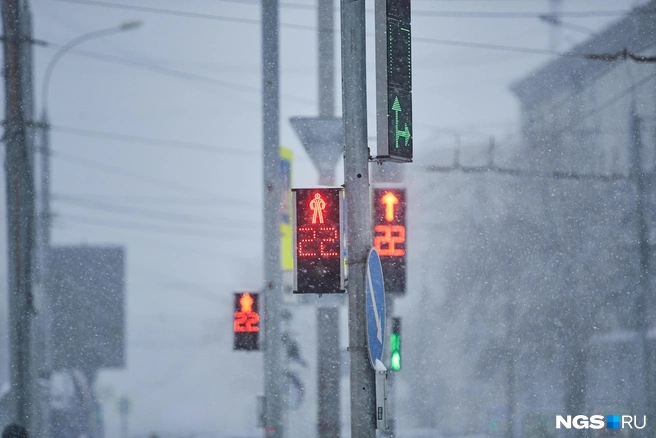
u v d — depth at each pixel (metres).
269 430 41.00
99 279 81.44
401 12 25.06
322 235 28.59
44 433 45.41
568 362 75.56
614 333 76.31
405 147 24.95
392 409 69.19
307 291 28.16
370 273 24.34
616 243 78.75
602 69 80.00
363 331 24.34
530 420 70.12
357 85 24.59
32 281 43.50
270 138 41.25
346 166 24.61
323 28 42.31
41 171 45.66
